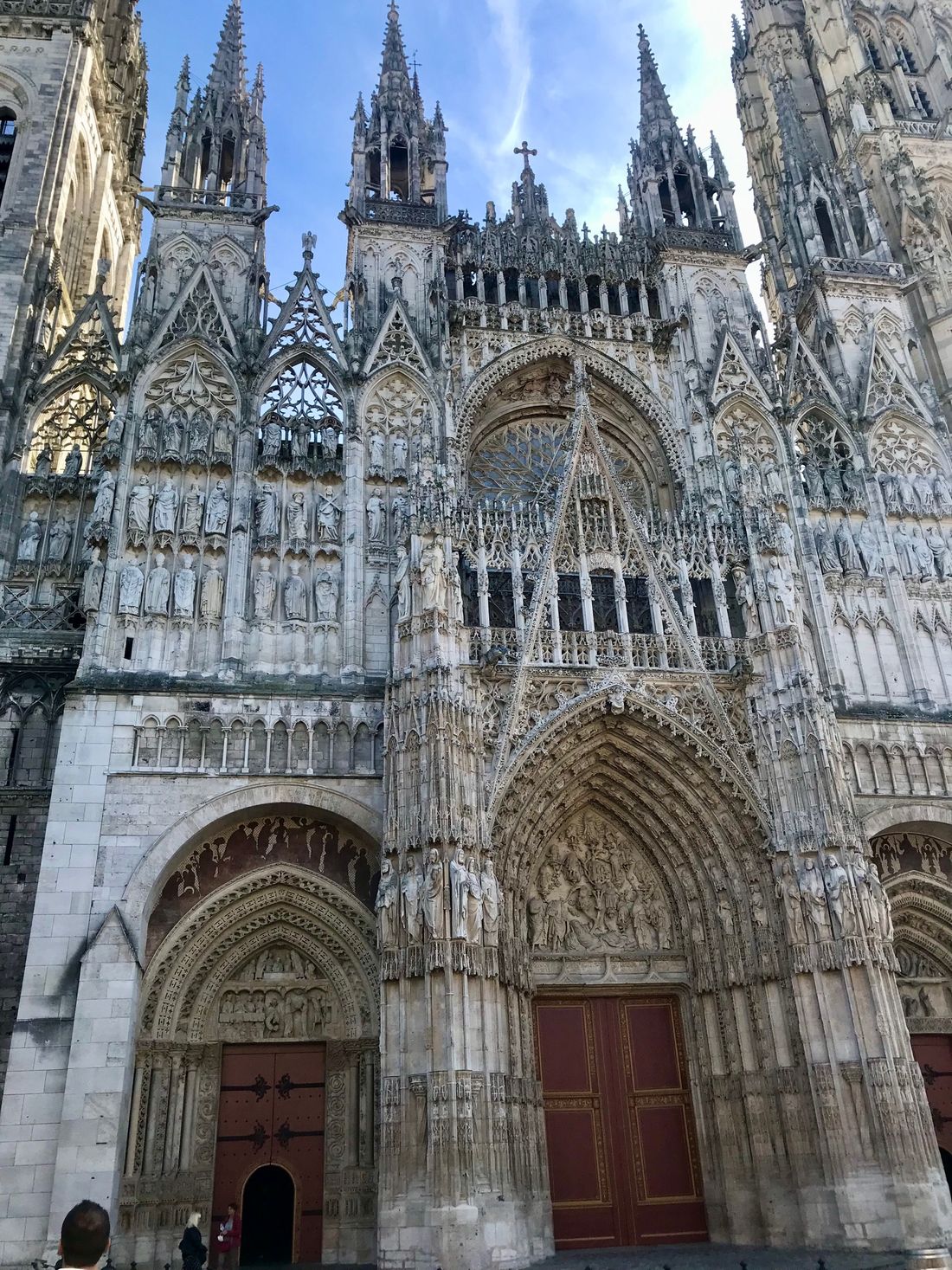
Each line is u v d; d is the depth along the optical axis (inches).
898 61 2504.9
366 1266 1173.7
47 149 1887.3
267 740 1350.9
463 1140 1040.2
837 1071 1194.6
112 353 1663.4
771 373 1824.6
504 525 1519.4
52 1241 1058.1
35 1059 1139.9
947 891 1503.4
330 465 1599.4
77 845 1248.8
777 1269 1008.9
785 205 2166.6
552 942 1395.2
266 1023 1309.1
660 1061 1374.3
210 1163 1232.8
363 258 1801.2
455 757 1240.2
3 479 1539.1
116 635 1400.1
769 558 1496.1
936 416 1878.7
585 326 1829.5
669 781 1419.8
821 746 1346.0
